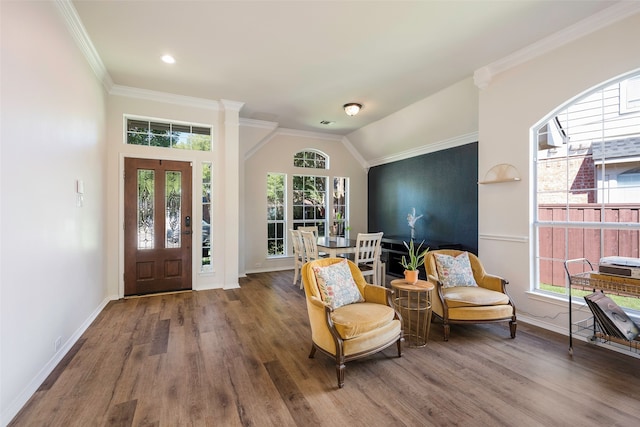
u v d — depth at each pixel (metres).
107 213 4.11
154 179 4.43
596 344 2.75
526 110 3.25
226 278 4.81
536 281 3.30
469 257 3.44
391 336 2.46
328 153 6.96
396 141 5.99
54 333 2.38
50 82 2.32
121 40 3.02
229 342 2.86
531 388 2.10
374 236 4.45
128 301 4.10
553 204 3.22
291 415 1.84
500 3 2.47
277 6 2.50
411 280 2.90
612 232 2.83
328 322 2.25
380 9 2.54
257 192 6.18
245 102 4.80
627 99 2.70
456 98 4.30
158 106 4.44
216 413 1.85
